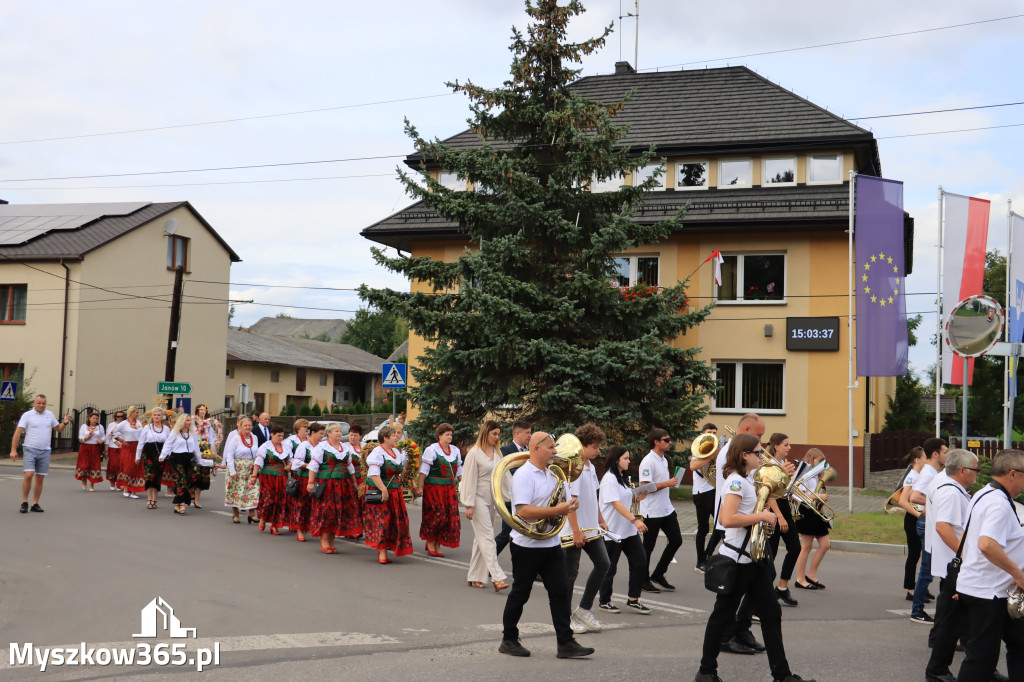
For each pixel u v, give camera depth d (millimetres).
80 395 35781
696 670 7082
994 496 5977
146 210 40719
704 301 26047
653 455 10812
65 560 11469
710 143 26750
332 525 12914
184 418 16984
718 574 6566
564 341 20438
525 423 9625
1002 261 40094
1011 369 13992
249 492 15906
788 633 8797
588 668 7059
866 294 19391
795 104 27844
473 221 21469
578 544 7879
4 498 18609
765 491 6605
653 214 26266
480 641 7988
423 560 12586
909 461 10680
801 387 25000
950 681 6875
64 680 6445
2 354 36719
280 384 54406
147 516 16281
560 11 21625
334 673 6723
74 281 35875
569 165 20859
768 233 25594
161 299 40375
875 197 19641
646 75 31312
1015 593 5836
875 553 14852
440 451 12844
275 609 9023
